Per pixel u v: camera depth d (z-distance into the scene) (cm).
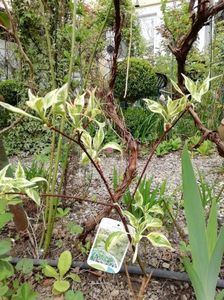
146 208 58
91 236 78
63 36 121
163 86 269
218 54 225
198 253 45
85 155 51
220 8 61
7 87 237
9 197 53
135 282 67
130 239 51
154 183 130
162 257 73
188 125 214
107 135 162
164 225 83
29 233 76
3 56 261
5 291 53
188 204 45
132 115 218
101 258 60
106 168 145
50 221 73
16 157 186
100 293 64
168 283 66
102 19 197
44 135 193
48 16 118
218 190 116
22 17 149
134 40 327
